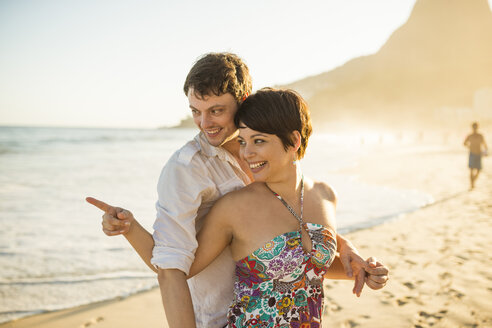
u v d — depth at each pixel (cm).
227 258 142
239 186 150
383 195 990
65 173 1662
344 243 161
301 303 129
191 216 133
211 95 138
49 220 758
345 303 352
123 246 572
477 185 1125
